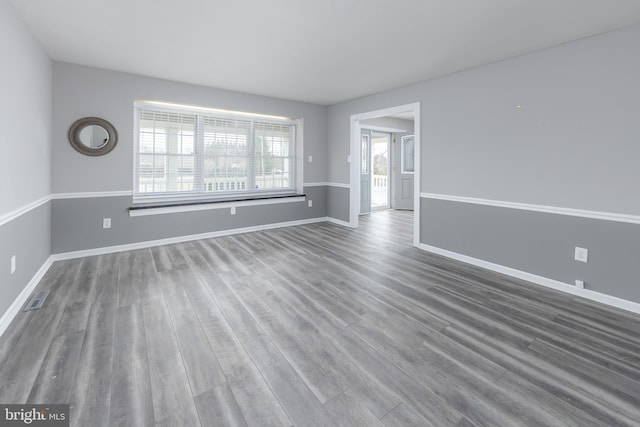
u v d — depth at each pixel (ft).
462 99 12.09
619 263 8.38
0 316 6.80
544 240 9.88
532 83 10.02
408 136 25.82
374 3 7.37
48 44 10.00
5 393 4.96
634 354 6.23
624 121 8.21
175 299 8.57
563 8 7.38
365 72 12.40
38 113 9.80
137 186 14.10
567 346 6.48
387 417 4.60
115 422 4.44
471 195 11.93
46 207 10.91
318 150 19.66
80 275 10.30
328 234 16.87
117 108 12.75
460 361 5.96
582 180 9.02
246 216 17.11
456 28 8.57
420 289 9.44
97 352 6.10
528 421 4.53
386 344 6.51
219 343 6.49
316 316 7.68
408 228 18.67
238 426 4.42
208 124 15.96
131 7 7.70
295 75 13.00
